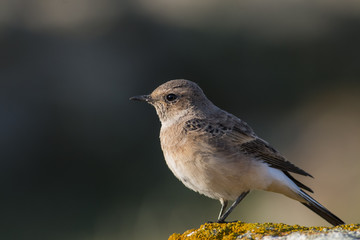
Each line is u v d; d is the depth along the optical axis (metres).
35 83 17.00
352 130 16.59
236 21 20.06
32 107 16.56
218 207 14.01
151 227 13.99
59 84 17.05
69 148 16.25
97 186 15.85
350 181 14.15
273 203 14.18
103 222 14.64
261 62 19.73
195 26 19.75
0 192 15.38
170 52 18.88
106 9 19.45
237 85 19.45
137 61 18.30
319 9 20.47
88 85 17.22
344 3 20.67
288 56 19.84
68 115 16.56
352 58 19.88
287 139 17.56
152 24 19.33
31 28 18.44
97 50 18.09
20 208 15.19
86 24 18.92
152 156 16.39
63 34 18.39
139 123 17.02
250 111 19.22
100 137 16.50
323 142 16.45
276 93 19.36
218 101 19.28
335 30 20.17
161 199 14.87
